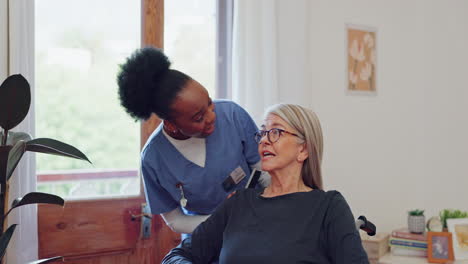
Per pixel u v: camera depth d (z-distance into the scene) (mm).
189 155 1886
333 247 1399
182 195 1895
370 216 3354
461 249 2750
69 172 2539
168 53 2787
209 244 1609
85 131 2590
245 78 2805
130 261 2641
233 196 1613
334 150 3240
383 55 3432
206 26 2885
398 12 3490
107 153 2633
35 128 2363
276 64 2854
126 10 2691
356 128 3320
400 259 2801
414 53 3486
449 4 3467
